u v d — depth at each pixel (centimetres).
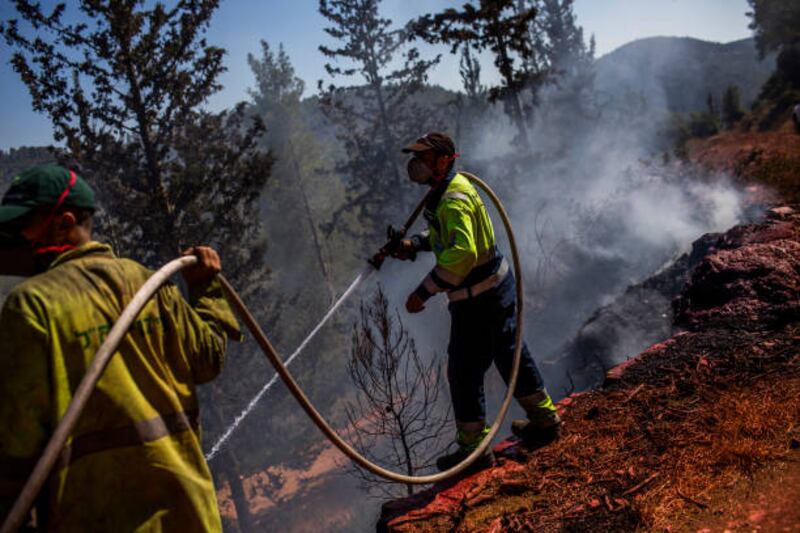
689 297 511
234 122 1938
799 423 296
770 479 263
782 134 2202
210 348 175
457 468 309
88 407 148
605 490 292
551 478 317
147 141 1730
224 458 1859
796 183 1162
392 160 3100
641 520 262
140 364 157
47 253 157
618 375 414
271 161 1855
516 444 369
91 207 165
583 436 349
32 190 154
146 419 154
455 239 312
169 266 163
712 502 261
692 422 326
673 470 288
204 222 1850
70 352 146
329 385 2309
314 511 1969
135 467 151
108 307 154
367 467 241
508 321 344
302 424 2228
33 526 147
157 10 1659
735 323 434
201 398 1872
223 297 186
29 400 138
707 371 378
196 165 1817
